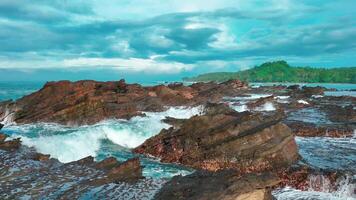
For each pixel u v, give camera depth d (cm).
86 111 3722
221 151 2486
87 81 4641
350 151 2856
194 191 1631
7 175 1928
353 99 7119
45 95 4138
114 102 4272
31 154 2364
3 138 2672
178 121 3531
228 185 1605
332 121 4312
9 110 3881
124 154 2773
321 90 8975
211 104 4762
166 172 2286
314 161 2530
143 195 1734
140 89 5031
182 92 5903
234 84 9794
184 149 2638
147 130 3306
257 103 5647
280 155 2430
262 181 1605
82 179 1922
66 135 2908
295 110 5441
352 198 1923
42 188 1764
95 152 2777
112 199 1669
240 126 2642
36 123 3547
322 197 1911
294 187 2062
